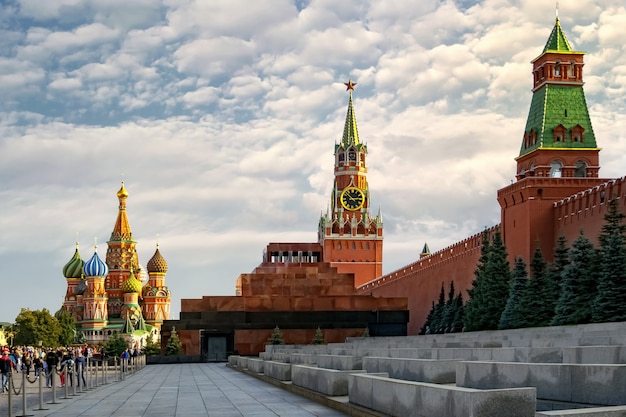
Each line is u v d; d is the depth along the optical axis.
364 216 182.00
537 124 78.50
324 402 21.25
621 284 51.44
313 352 46.62
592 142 76.94
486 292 71.94
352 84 195.38
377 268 180.38
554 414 9.60
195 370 58.53
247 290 100.94
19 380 50.00
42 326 168.38
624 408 9.78
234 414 19.56
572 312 55.59
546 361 17.56
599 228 63.00
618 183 60.38
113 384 38.28
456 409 11.88
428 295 106.38
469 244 90.25
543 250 72.50
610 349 15.78
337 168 187.25
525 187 73.44
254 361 43.06
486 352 20.11
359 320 95.69
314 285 101.19
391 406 15.29
